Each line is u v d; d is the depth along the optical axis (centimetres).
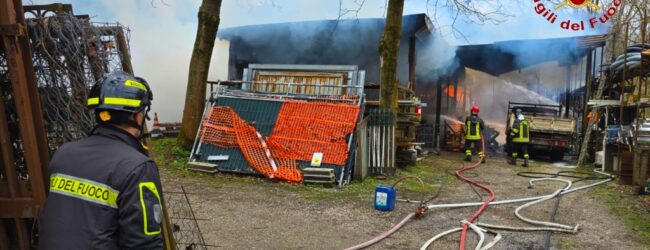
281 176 796
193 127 982
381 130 893
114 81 191
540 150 1416
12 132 262
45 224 182
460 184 874
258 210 598
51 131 274
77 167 182
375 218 581
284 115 881
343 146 823
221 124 898
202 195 671
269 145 844
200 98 987
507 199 727
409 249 465
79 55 270
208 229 502
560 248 474
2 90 252
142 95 196
